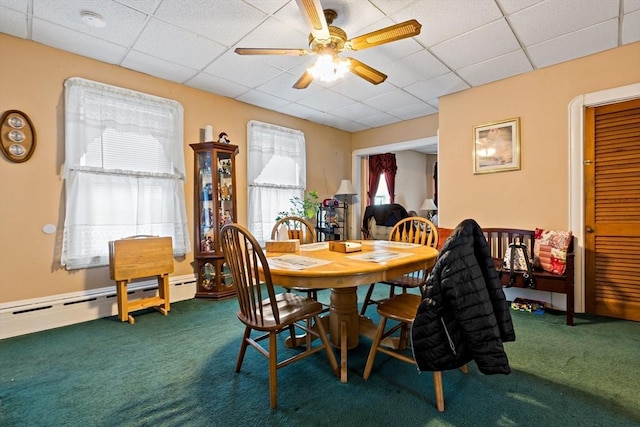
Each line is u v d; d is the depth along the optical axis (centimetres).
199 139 356
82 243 272
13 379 175
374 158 654
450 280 127
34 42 254
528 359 194
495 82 335
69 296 265
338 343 209
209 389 164
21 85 248
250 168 401
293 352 208
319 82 337
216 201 339
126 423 139
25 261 249
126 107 298
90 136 276
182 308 303
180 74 317
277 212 429
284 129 439
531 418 140
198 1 207
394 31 187
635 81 258
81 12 217
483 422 137
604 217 274
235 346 217
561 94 294
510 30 241
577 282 284
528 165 313
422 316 133
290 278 151
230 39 254
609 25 234
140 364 192
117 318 277
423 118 462
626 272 265
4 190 242
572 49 269
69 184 267
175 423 139
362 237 550
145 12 218
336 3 209
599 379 171
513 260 279
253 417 142
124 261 266
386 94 373
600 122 276
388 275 161
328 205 493
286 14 221
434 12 219
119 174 293
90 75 281
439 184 379
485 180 342
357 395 158
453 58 285
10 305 240
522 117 317
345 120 480
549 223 301
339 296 210
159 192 320
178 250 329
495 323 126
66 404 152
